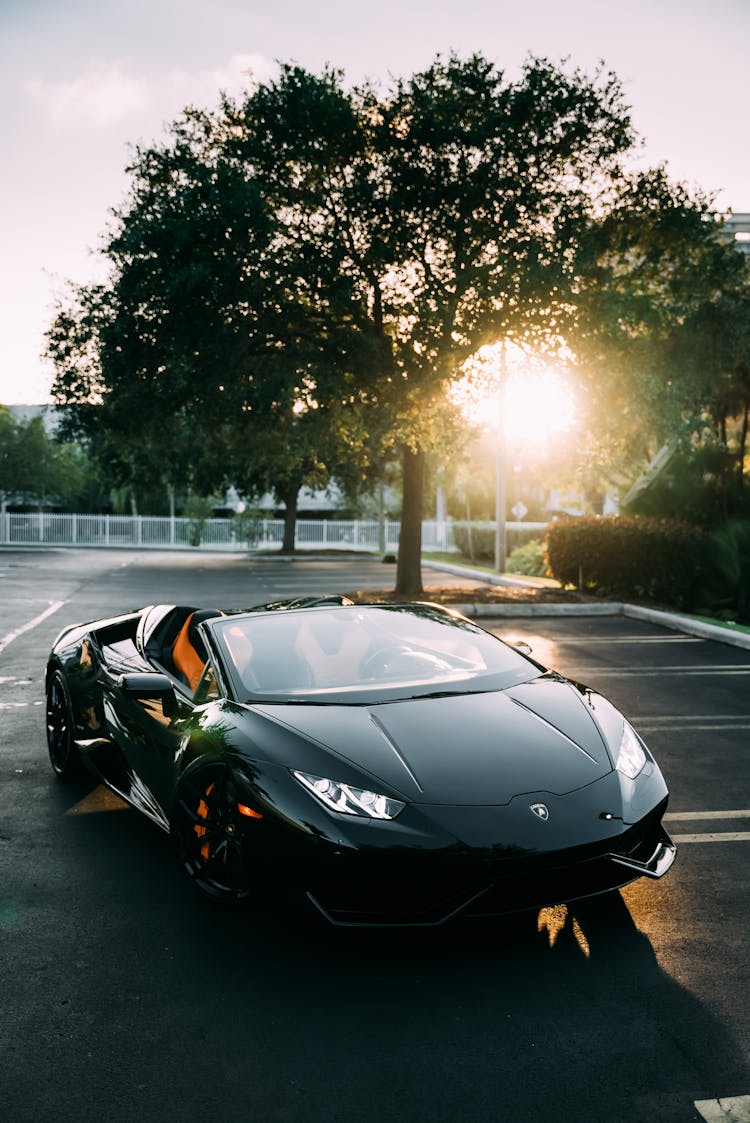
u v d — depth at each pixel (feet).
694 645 38.52
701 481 57.41
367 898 10.44
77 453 153.38
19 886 13.30
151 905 12.64
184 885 13.34
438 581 74.49
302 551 125.59
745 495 56.49
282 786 11.07
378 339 45.34
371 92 45.14
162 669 16.17
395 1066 8.84
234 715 12.81
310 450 56.54
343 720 12.49
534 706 13.41
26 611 49.39
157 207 43.96
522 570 79.25
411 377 45.14
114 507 149.28
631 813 11.33
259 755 11.63
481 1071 8.75
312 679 14.19
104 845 15.01
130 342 43.06
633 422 48.52
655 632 42.57
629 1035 9.34
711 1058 8.95
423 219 43.91
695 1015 9.73
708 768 19.84
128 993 10.26
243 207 40.63
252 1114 8.14
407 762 11.43
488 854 10.32
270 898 11.06
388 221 43.62
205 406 48.03
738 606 50.39
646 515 58.80
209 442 63.87
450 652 15.47
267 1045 9.22
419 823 10.48
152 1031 9.48
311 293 45.91
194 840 12.74
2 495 140.26
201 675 14.76
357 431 55.06
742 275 48.16
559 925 11.96
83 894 13.03
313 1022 9.63
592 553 53.57
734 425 59.77
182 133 44.83
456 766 11.41
